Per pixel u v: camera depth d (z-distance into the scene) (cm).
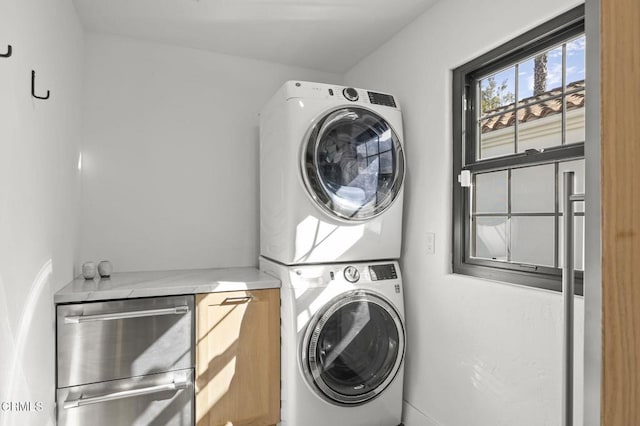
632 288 46
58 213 175
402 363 226
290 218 207
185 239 271
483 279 188
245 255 288
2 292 105
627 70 47
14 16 114
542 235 170
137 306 190
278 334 218
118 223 253
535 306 157
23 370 124
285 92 211
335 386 208
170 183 268
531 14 162
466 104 205
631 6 46
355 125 216
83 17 229
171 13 227
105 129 250
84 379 179
